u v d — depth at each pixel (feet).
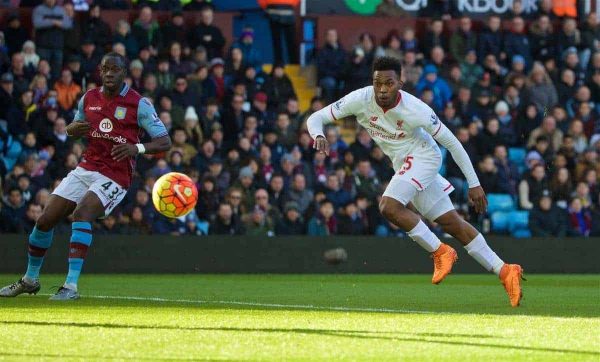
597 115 122.11
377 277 96.84
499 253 108.68
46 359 32.45
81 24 113.19
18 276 89.76
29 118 100.58
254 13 124.57
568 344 37.17
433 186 53.93
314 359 32.81
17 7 113.60
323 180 107.86
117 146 54.85
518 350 35.32
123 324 42.73
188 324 43.11
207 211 102.83
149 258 99.45
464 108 116.47
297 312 50.49
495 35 122.42
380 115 52.70
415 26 127.34
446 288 77.25
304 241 103.76
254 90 111.55
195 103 108.17
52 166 99.04
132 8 118.21
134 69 107.04
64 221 97.96
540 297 67.51
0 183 99.25
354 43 126.21
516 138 118.93
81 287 73.41
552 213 113.60
